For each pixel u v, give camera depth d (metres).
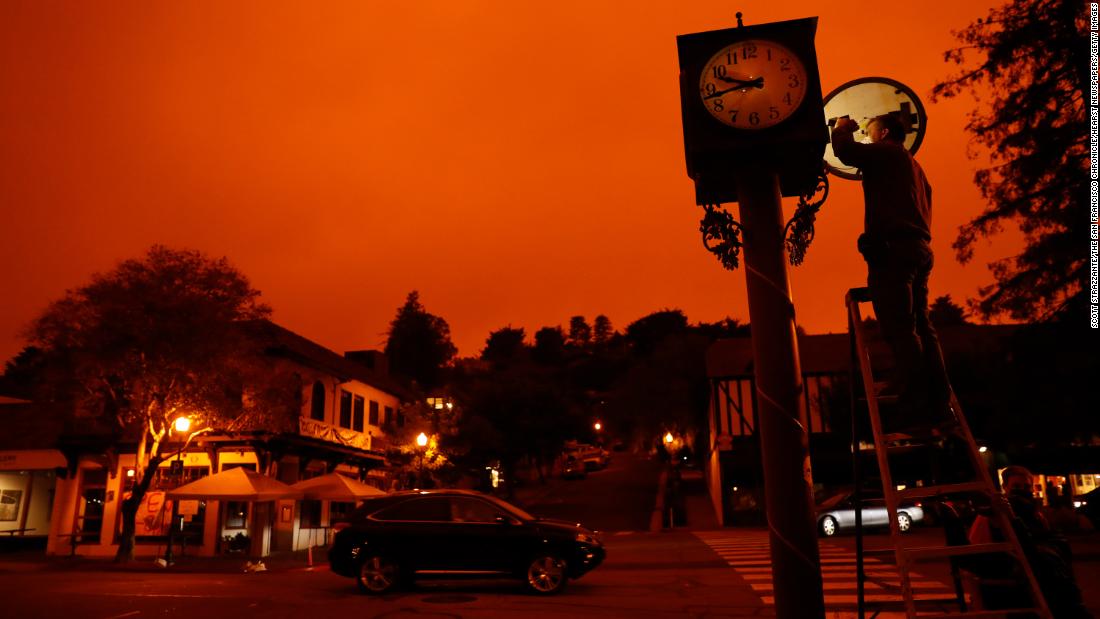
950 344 32.28
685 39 5.26
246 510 25.61
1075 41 17.06
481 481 41.41
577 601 12.20
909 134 5.20
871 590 12.09
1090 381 18.23
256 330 25.16
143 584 15.75
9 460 27.80
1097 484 30.52
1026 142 17.89
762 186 5.10
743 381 33.97
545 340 115.12
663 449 61.47
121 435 26.39
